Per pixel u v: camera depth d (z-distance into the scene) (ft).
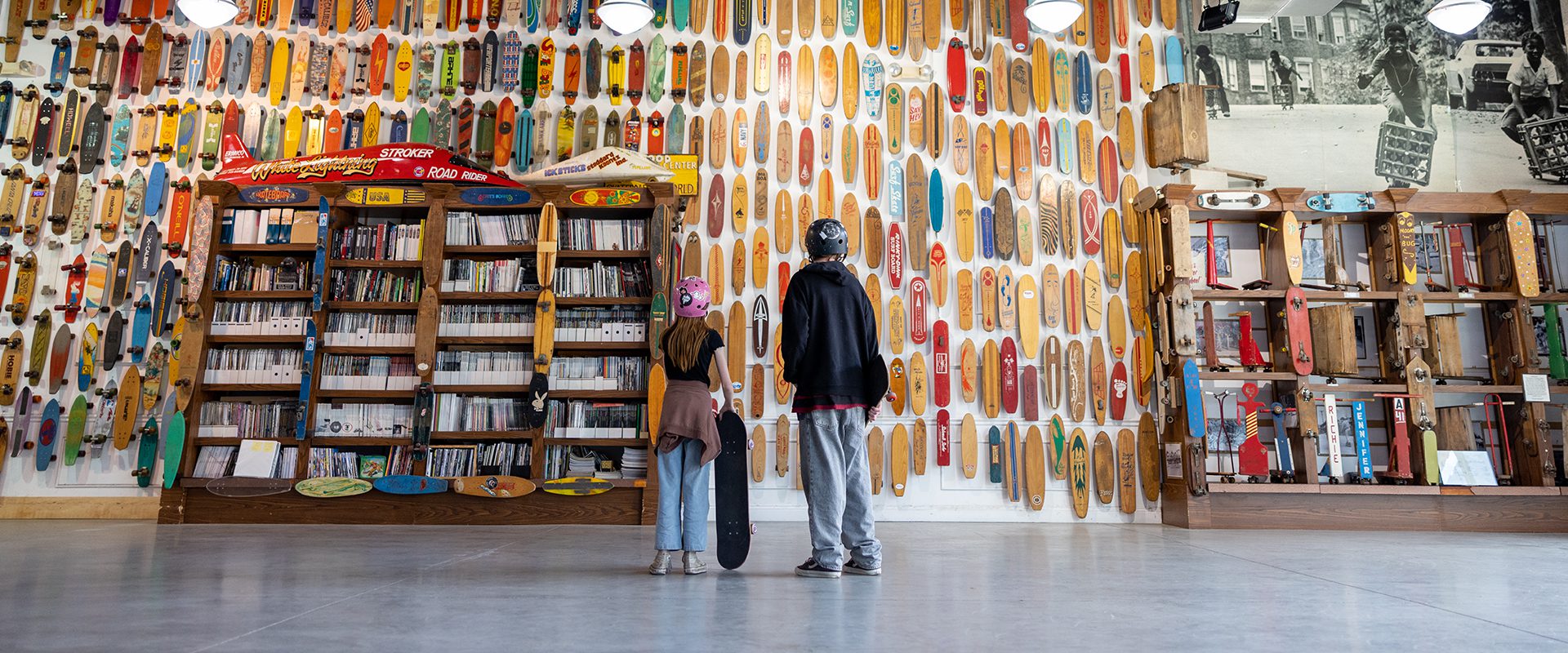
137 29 21.12
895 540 15.12
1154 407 20.10
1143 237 20.56
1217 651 5.97
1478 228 20.06
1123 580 9.77
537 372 17.74
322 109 20.66
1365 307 20.11
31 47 20.89
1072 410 20.04
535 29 21.39
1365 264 20.42
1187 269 18.94
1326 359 18.90
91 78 20.77
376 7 21.33
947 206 21.01
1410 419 18.65
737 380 19.77
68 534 14.90
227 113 20.59
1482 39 21.74
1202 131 20.31
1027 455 19.90
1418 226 20.66
